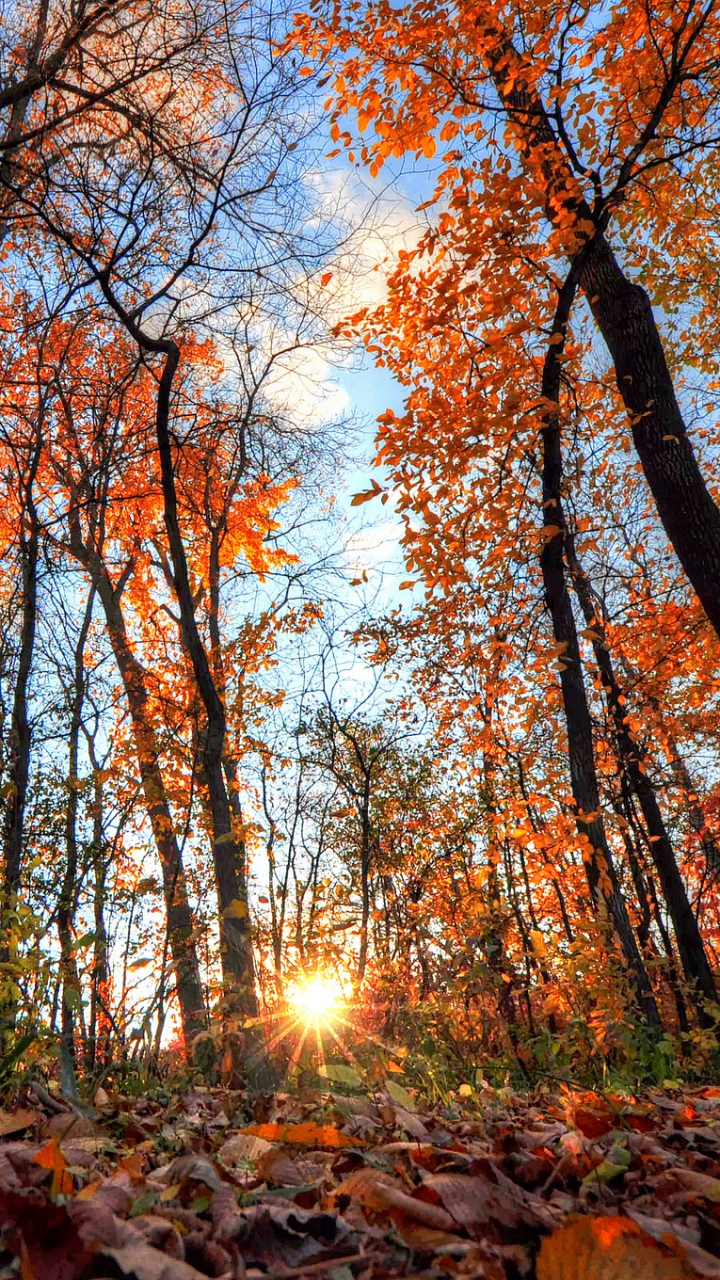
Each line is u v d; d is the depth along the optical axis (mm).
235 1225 1456
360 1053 3227
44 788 9938
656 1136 2582
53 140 8383
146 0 7918
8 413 9484
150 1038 3980
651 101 8344
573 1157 2074
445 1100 3441
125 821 10938
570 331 8570
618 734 10906
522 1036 4781
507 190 6816
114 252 8039
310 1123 2240
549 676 8711
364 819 12023
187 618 8422
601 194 7598
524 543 8117
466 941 4598
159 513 13406
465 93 7848
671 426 8398
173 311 8898
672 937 14555
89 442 10188
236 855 7863
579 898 8398
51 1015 3068
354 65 7852
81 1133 2246
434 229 7312
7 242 9000
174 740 12016
